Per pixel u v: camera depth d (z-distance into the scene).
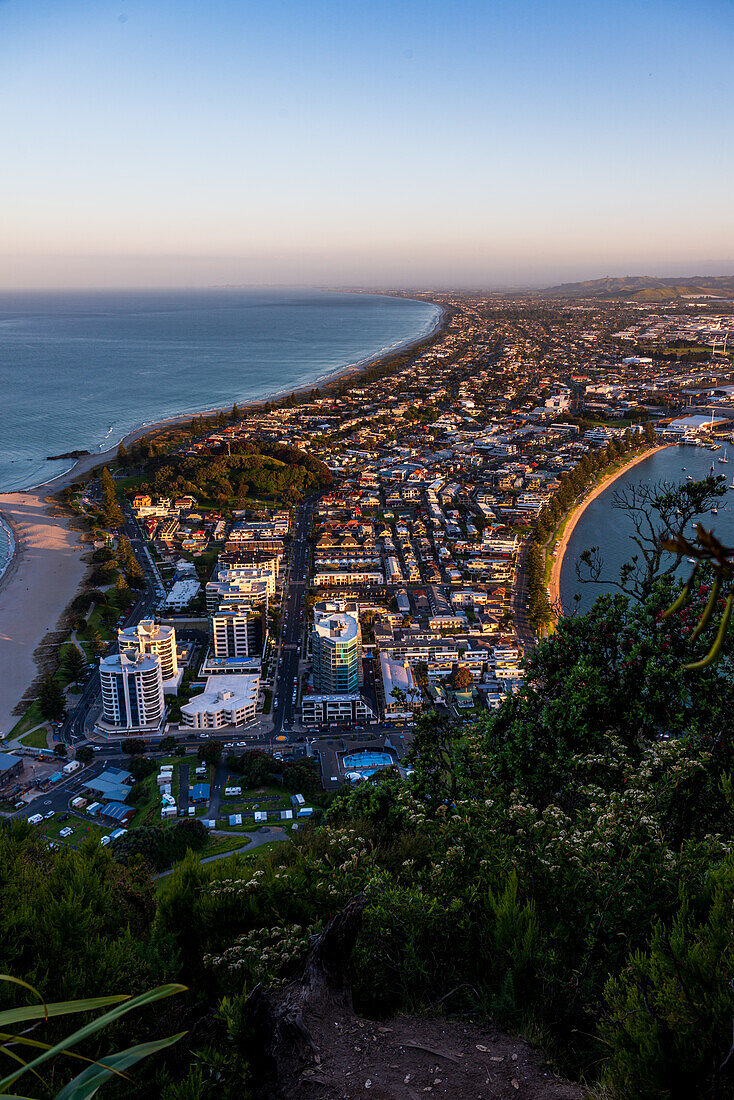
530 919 7.18
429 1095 5.40
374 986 7.36
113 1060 2.56
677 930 5.98
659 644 11.22
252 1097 5.80
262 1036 6.13
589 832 7.95
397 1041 6.07
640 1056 5.18
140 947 8.00
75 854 8.91
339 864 9.59
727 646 11.02
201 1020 7.29
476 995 6.95
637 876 7.20
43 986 6.55
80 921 7.27
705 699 10.84
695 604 11.18
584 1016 6.46
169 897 9.21
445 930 7.66
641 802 8.12
